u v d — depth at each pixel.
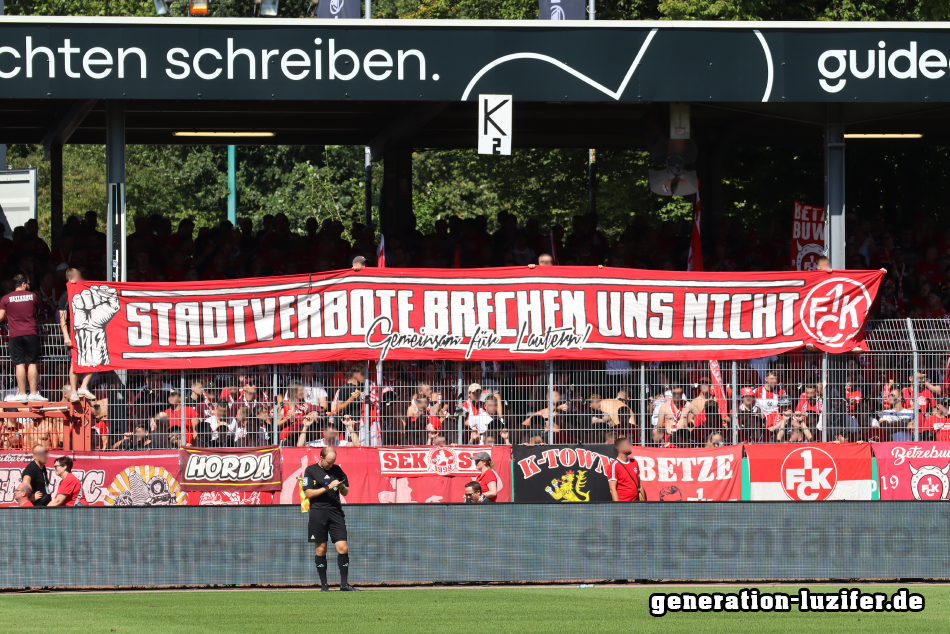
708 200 71.56
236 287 46.09
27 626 31.22
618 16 87.06
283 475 44.69
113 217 49.62
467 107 62.34
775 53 49.44
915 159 80.62
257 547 38.56
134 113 65.31
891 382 46.78
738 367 47.72
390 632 30.19
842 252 51.97
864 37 49.47
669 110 53.88
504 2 102.56
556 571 38.81
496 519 38.91
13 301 44.59
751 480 45.59
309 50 48.09
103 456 44.25
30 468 43.03
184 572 38.34
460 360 46.66
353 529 38.69
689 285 47.31
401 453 45.19
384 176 72.44
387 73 48.44
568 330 46.91
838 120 51.88
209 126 70.25
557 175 99.88
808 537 38.72
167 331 45.78
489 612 33.31
